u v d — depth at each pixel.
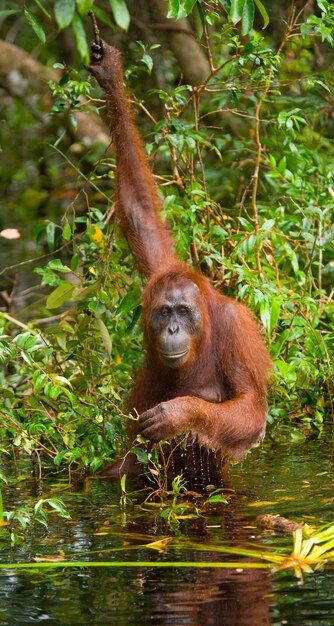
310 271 12.63
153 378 10.52
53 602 6.33
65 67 12.41
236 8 8.62
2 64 23.72
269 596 6.29
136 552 7.45
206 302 10.26
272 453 11.09
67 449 10.48
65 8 6.67
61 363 11.62
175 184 13.55
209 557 7.24
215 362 10.36
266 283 11.70
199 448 10.26
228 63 12.76
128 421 10.72
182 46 20.62
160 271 10.47
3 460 11.39
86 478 10.39
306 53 17.70
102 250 12.01
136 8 22.55
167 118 12.64
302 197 13.35
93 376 11.31
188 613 6.04
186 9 8.36
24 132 27.59
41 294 17.77
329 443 11.46
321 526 7.84
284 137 15.41
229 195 16.80
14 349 10.38
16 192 27.58
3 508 9.09
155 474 9.55
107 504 9.20
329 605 6.09
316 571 6.80
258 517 8.38
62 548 7.66
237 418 9.81
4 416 10.21
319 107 16.02
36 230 12.41
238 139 17.14
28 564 7.17
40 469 10.41
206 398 10.38
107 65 11.27
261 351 10.39
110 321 12.04
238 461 10.19
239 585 6.53
